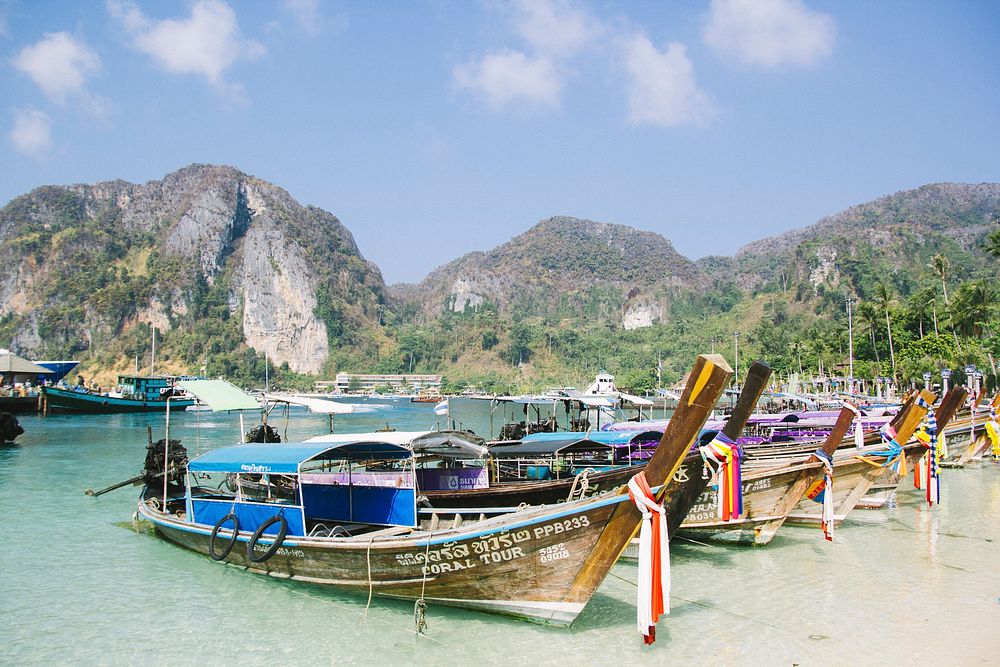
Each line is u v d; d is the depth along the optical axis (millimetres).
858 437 19859
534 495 16938
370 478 15250
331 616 13094
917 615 12875
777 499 16844
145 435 50156
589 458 20953
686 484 14438
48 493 26219
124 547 18094
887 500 22156
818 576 15133
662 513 10758
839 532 19109
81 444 44062
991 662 10984
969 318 70875
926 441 22016
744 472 16609
